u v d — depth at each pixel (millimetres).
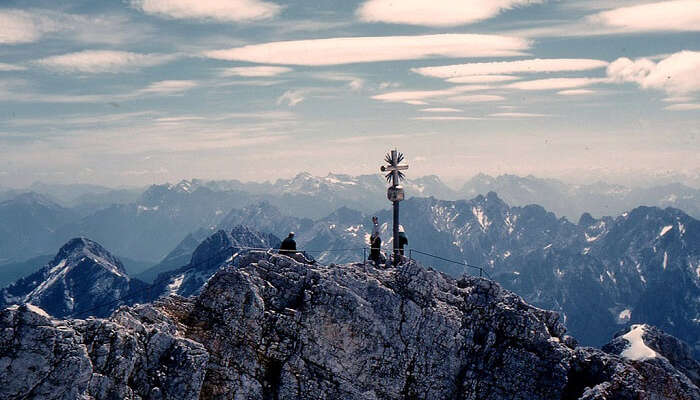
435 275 56562
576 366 51812
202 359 44906
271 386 48469
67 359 39094
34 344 38531
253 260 55375
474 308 55469
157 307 49094
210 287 50750
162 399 43094
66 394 38750
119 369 41656
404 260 60062
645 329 56844
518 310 54625
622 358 51750
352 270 55719
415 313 53156
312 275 53188
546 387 51219
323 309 50531
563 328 55844
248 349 48750
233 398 46844
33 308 39312
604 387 48938
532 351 52938
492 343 53594
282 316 50250
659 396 48969
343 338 50344
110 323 42781
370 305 51781
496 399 51500
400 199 60281
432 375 52156
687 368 55406
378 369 50750
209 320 49500
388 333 51812
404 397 51094
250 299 49812
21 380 37875
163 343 45156
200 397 46000
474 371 52781
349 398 49219
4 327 38219
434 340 53000
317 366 49406
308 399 48281
